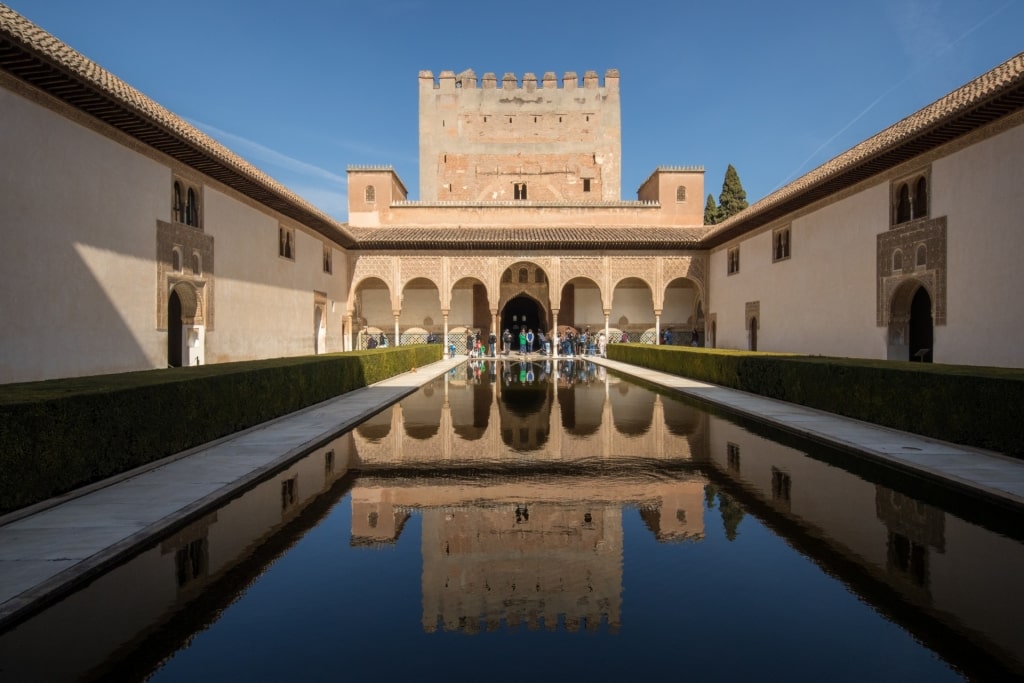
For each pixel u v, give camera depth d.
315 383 9.23
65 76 7.02
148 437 5.18
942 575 3.04
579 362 20.36
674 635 2.49
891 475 5.00
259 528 3.80
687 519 3.93
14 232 6.98
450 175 27.98
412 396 10.98
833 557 3.29
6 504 3.76
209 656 2.35
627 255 21.28
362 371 11.82
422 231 21.86
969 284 9.09
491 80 28.09
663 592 2.89
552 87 28.20
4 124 6.84
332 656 2.36
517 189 28.09
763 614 2.66
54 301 7.58
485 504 4.29
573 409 9.13
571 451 6.04
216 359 11.76
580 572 3.13
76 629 2.55
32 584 2.83
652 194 24.61
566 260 21.31
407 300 23.23
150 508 3.99
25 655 2.35
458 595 2.88
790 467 5.31
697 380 13.11
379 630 2.56
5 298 6.84
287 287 15.32
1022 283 8.15
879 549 3.39
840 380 7.72
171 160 10.18
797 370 8.88
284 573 3.13
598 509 4.15
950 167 9.48
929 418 6.16
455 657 2.35
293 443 6.16
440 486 4.76
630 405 9.60
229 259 12.28
